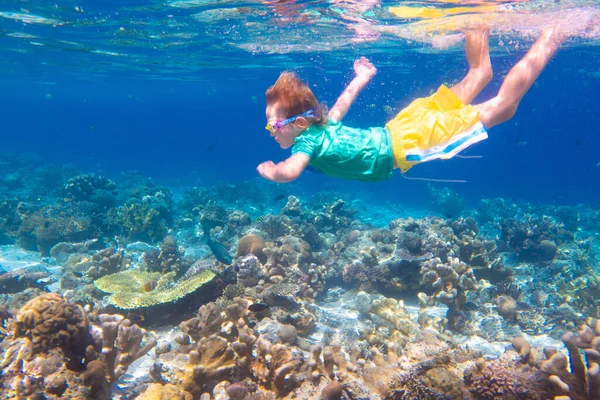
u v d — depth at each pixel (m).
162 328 7.06
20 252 13.16
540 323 8.30
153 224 15.37
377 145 3.09
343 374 4.11
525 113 115.00
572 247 14.84
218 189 25.61
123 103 120.88
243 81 44.22
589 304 9.80
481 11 13.70
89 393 3.89
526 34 17.23
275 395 4.10
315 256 10.19
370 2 13.09
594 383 3.08
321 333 7.30
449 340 6.29
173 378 4.67
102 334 4.66
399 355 5.42
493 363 3.56
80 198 16.91
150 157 77.69
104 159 64.69
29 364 3.80
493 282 10.30
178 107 147.88
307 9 14.20
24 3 14.02
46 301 4.11
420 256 9.02
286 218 12.08
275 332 6.47
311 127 3.13
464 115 3.26
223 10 14.49
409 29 17.25
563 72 37.34
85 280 9.69
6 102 142.12
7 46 22.88
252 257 8.39
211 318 5.43
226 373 4.45
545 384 3.24
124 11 14.83
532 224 13.95
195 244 14.33
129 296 7.09
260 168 2.78
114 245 14.12
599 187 59.62
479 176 65.44
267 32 18.36
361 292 8.73
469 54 3.76
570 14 14.02
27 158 38.66
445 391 3.50
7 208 16.30
